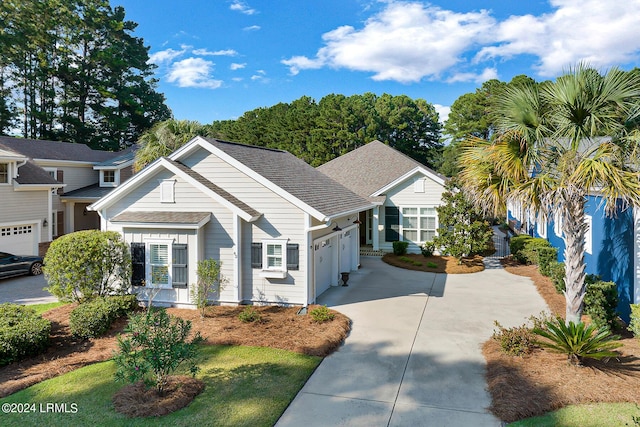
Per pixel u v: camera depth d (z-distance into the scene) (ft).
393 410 24.57
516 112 33.30
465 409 24.57
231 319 41.14
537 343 29.78
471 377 28.73
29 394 26.86
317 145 184.24
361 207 61.67
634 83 29.50
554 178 32.83
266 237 46.57
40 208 78.89
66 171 103.81
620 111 30.91
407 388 27.27
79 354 33.53
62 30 160.97
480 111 171.53
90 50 170.71
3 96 149.48
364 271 66.69
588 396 24.62
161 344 25.09
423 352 33.22
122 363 24.88
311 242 46.55
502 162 33.42
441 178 79.51
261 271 46.42
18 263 63.82
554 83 32.42
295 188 49.34
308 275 45.70
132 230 46.73
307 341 34.78
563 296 48.16
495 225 136.36
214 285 46.65
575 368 28.19
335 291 53.52
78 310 37.65
